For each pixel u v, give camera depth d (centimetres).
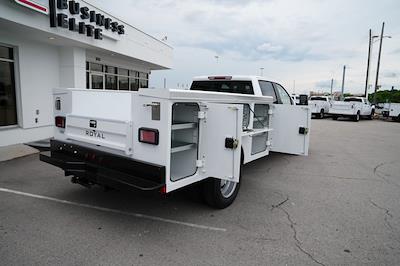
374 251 337
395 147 1094
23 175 593
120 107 374
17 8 742
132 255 314
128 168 357
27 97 947
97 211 428
